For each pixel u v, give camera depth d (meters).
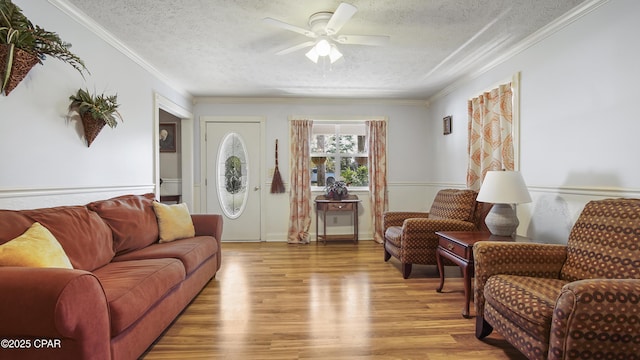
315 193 5.40
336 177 5.51
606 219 1.83
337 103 5.32
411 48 3.20
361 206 5.42
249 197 5.27
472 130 3.84
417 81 4.34
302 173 5.20
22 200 1.99
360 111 5.35
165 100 4.11
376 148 5.30
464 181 4.21
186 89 4.68
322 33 2.57
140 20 2.60
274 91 4.82
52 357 1.25
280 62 3.58
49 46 1.95
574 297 1.29
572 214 2.52
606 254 1.75
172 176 5.45
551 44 2.72
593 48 2.32
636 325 1.27
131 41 3.00
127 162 3.21
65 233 1.89
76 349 1.26
